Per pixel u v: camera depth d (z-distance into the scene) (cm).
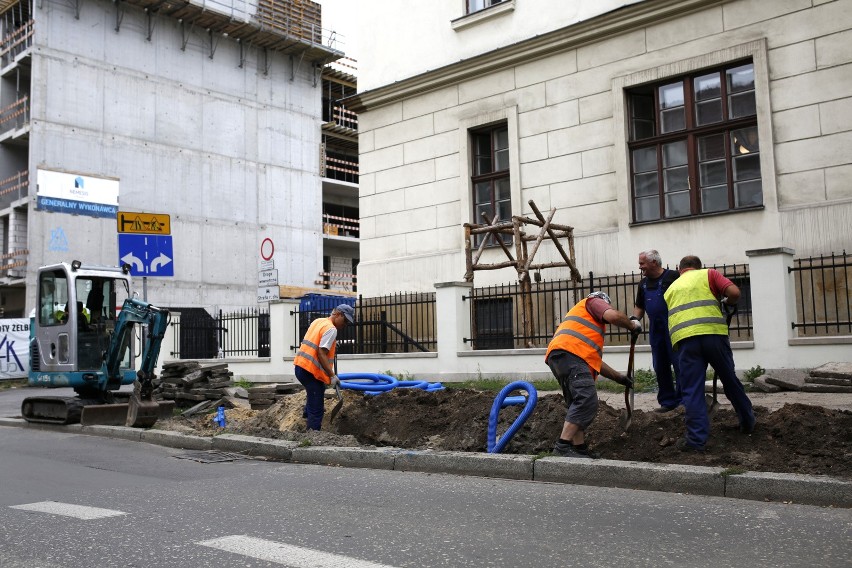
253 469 757
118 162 3278
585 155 1498
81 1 3206
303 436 848
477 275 1622
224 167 3688
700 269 684
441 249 1700
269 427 952
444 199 1705
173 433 976
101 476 730
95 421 1127
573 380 653
